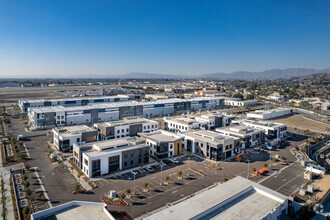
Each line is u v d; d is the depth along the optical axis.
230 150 90.31
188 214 43.66
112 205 54.84
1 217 48.78
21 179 67.06
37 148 95.75
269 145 102.62
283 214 48.84
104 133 105.00
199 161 85.19
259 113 168.62
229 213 45.53
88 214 44.19
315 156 98.00
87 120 147.38
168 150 88.56
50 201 56.12
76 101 198.38
